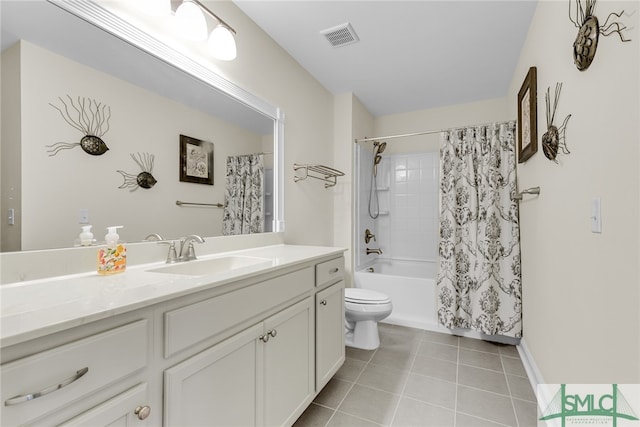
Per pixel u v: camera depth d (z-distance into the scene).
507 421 1.46
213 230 1.58
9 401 0.51
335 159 3.00
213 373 0.92
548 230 1.52
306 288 1.43
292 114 2.27
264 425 1.13
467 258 2.52
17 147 0.90
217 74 1.58
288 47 2.16
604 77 0.89
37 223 0.93
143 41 1.23
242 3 1.71
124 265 1.05
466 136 2.56
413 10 1.77
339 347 1.76
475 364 2.03
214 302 0.92
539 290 1.73
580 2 1.07
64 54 1.00
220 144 1.62
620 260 0.81
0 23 0.88
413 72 2.54
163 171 1.32
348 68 2.46
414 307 2.76
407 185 3.52
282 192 2.10
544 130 1.59
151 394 0.75
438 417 1.49
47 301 0.70
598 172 0.94
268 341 1.16
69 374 0.59
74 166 1.02
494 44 2.12
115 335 0.67
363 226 3.22
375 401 1.61
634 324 0.75
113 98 1.14
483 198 2.46
